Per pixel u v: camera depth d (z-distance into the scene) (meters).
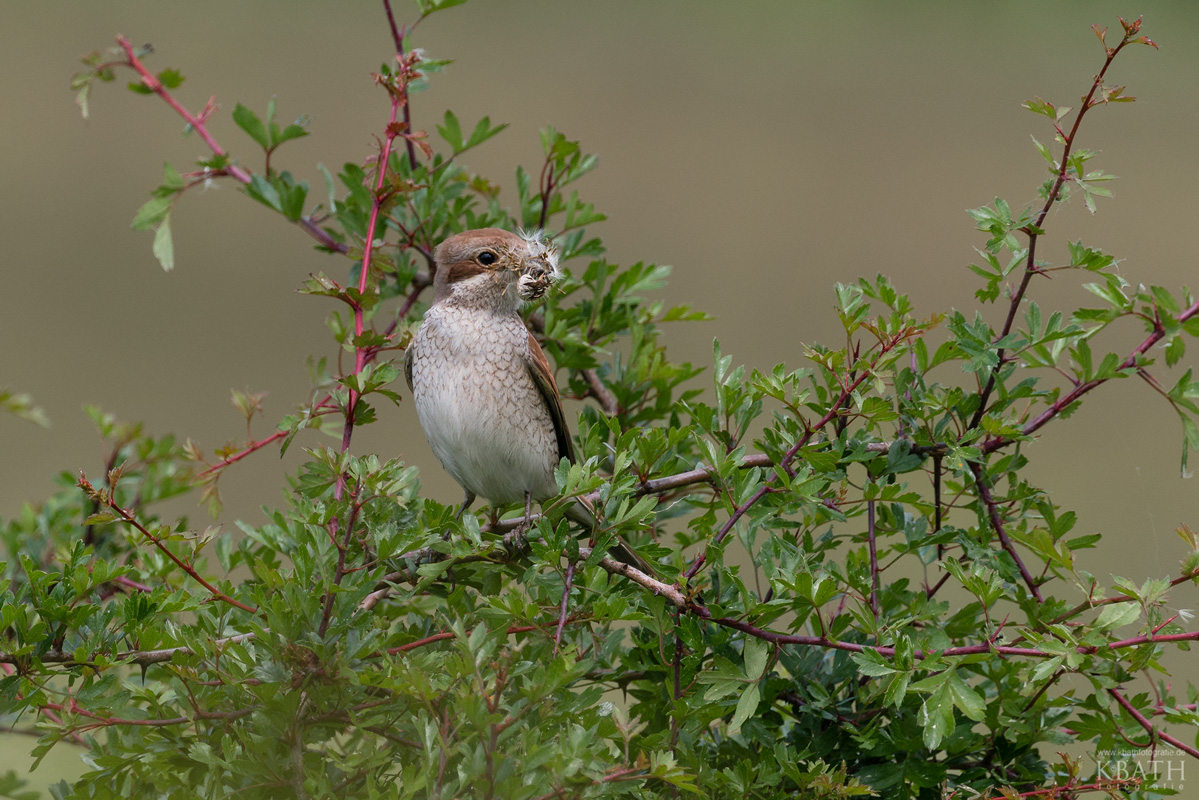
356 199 8.39
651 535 7.07
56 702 6.00
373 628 6.15
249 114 8.24
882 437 6.82
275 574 5.73
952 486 6.83
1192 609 5.84
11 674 6.21
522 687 5.25
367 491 5.79
